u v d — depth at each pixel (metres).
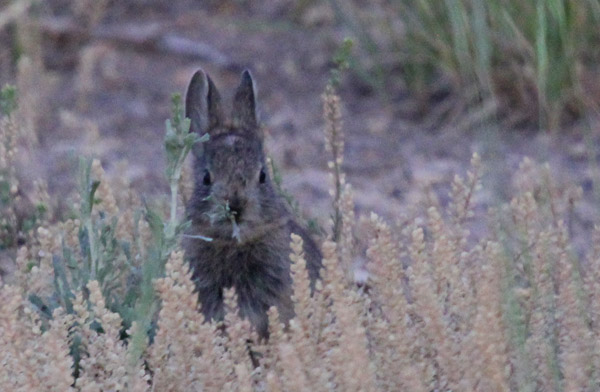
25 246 10.05
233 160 9.84
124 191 11.99
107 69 19.55
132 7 22.14
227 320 8.37
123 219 10.16
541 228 9.78
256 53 20.33
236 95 10.98
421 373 7.51
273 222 9.72
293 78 19.23
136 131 17.08
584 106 14.86
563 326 8.25
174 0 22.52
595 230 9.51
